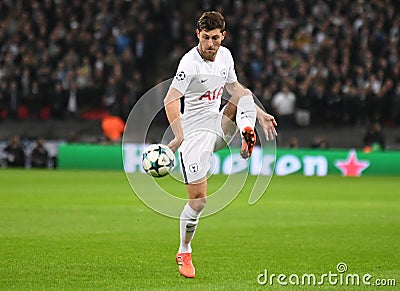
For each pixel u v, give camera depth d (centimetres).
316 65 6981
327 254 2369
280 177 5944
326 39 7106
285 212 3550
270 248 2480
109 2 7481
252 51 7062
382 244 2578
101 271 2058
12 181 5122
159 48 7262
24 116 6962
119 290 1820
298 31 7300
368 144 6588
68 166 6397
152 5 7406
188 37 7306
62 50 7131
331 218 3325
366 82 6944
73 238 2647
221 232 2853
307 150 6288
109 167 6384
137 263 2183
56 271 2048
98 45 7119
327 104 6856
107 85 6875
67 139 6769
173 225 3022
